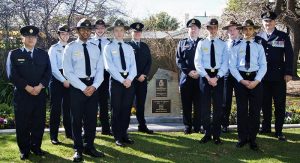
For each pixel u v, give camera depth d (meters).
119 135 6.85
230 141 7.21
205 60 6.99
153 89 8.77
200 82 7.04
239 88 6.73
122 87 6.76
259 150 6.69
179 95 8.81
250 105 6.75
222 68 6.92
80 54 6.08
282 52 7.24
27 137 6.15
